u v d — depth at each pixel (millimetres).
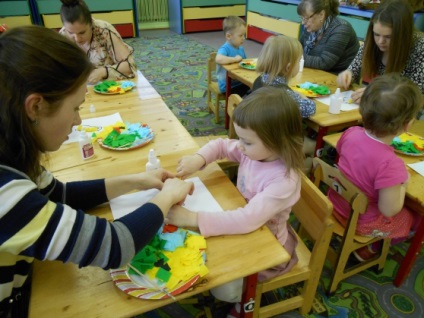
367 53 2039
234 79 2771
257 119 929
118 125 1453
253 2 5863
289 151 980
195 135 2967
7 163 616
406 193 1221
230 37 2980
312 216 1142
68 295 709
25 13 5488
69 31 2057
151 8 6871
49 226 604
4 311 708
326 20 2531
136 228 707
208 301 1469
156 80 4266
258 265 786
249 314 1055
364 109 1253
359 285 1590
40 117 611
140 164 1197
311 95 1972
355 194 1217
